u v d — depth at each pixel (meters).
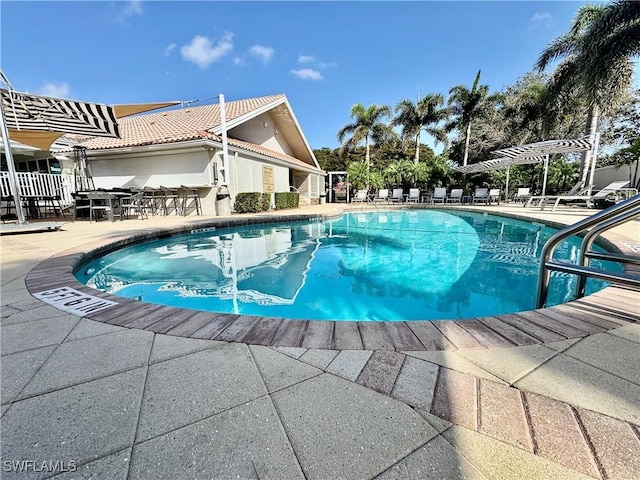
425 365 1.48
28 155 12.99
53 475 0.94
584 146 11.11
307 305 3.50
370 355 1.57
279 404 1.23
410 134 22.23
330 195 24.05
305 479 0.92
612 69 9.46
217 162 9.95
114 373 1.45
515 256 5.66
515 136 18.41
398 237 7.65
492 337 1.74
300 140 16.88
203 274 4.65
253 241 7.14
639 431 1.07
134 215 9.95
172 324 1.95
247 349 1.64
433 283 4.23
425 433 1.08
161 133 10.80
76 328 1.91
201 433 1.09
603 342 1.67
